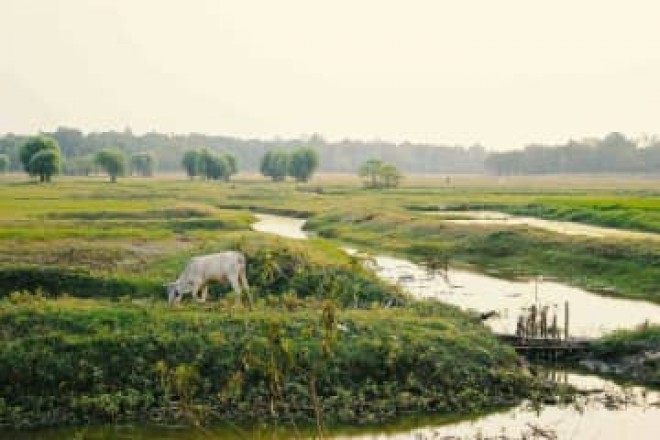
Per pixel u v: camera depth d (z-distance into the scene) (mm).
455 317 28938
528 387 22969
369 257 18750
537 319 32594
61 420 19703
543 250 50906
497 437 19359
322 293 28672
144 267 34250
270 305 26688
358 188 127562
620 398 22672
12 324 22188
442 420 20719
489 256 52875
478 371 23109
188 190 108125
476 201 90125
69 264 34344
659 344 25906
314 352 22062
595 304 37219
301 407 20625
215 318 23219
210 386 21078
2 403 19828
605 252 46812
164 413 20203
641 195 99750
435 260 50594
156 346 21766
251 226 67562
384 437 19469
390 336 23438
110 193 93312
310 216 82750
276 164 161125
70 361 21031
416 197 99562
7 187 104938
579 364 26062
